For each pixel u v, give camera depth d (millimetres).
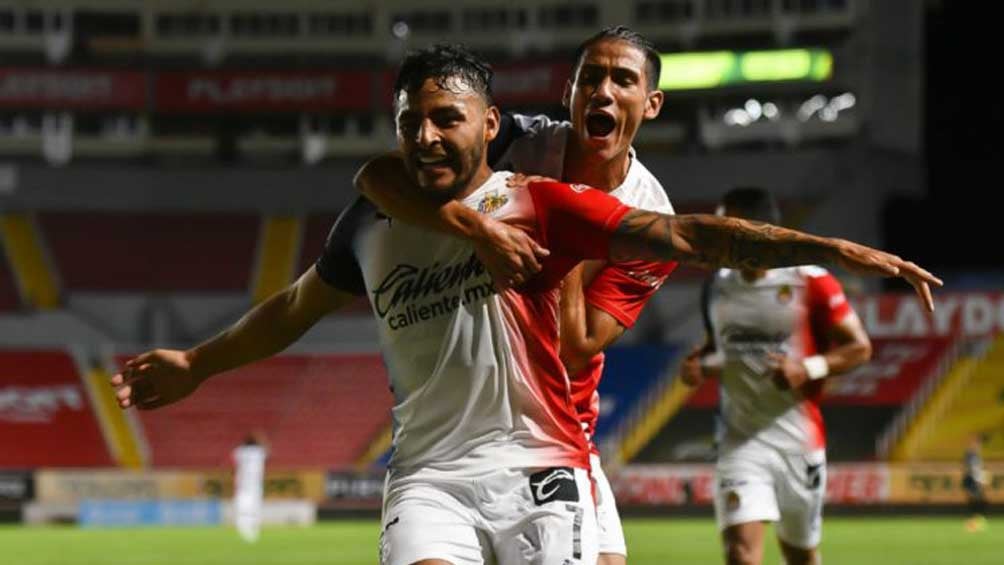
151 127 75062
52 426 60906
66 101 72312
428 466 7832
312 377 65688
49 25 73625
